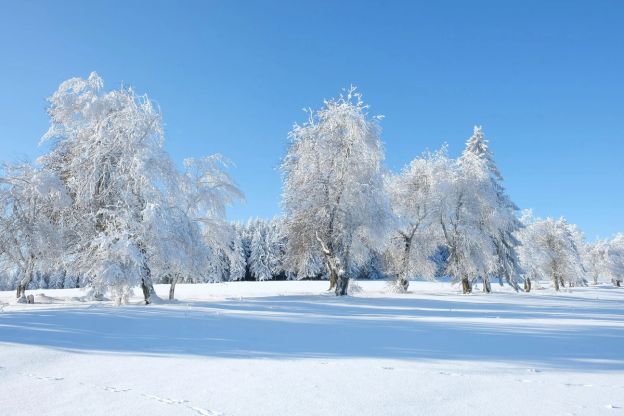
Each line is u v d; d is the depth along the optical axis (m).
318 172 31.67
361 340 11.11
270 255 84.44
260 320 14.94
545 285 78.50
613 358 8.84
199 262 25.20
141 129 25.58
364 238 33.91
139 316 14.75
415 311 20.83
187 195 28.64
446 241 40.53
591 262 95.81
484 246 39.16
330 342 10.77
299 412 5.36
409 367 7.92
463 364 8.20
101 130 25.31
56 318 13.65
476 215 39.56
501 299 31.88
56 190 26.34
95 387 6.51
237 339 11.05
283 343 10.55
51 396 6.05
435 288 52.59
